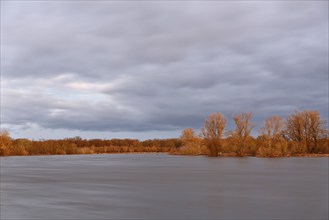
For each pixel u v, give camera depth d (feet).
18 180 130.11
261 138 328.49
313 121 333.01
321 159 265.95
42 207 76.13
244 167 188.55
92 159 304.71
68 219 65.05
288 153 325.42
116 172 163.53
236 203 80.64
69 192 97.76
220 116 333.01
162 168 187.11
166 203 80.64
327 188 105.60
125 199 86.07
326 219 65.46
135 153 504.84
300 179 129.59
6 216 67.46
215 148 336.08
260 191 99.76
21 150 394.32
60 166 209.77
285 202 81.82
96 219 65.21
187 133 380.78
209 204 79.30
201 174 150.92
